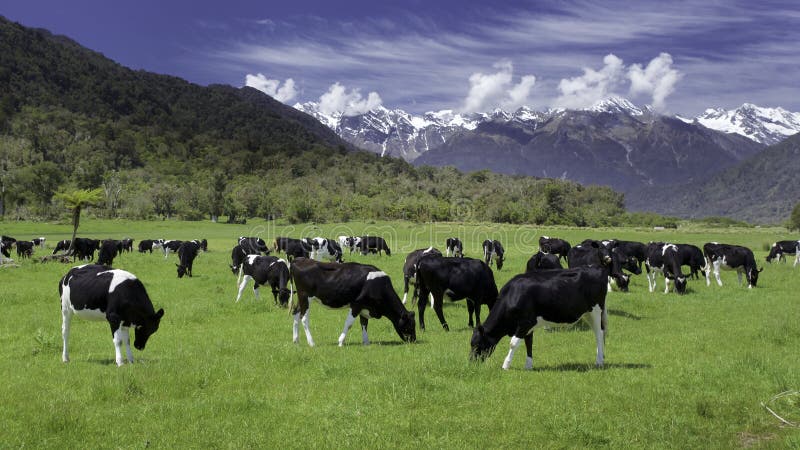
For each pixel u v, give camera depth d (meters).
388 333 16.52
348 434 8.17
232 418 8.86
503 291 12.00
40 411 9.16
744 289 26.03
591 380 10.98
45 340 14.23
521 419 8.84
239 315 19.45
